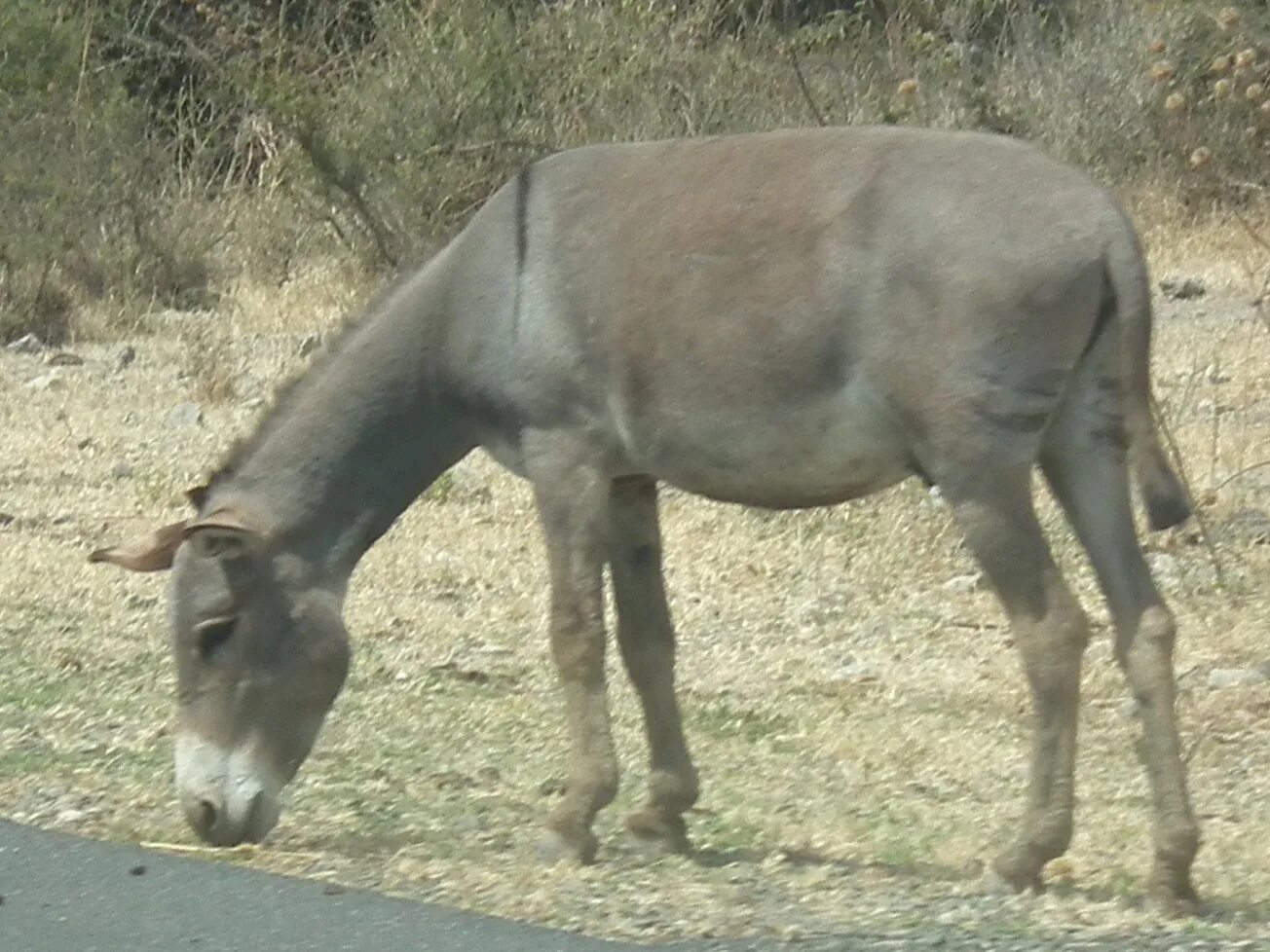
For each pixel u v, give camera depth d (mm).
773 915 18750
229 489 21641
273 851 21172
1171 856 19172
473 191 53812
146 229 57344
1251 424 38844
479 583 33250
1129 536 19422
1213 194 52062
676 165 20641
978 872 20781
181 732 21266
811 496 20312
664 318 20141
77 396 46719
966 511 19125
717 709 27672
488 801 23484
